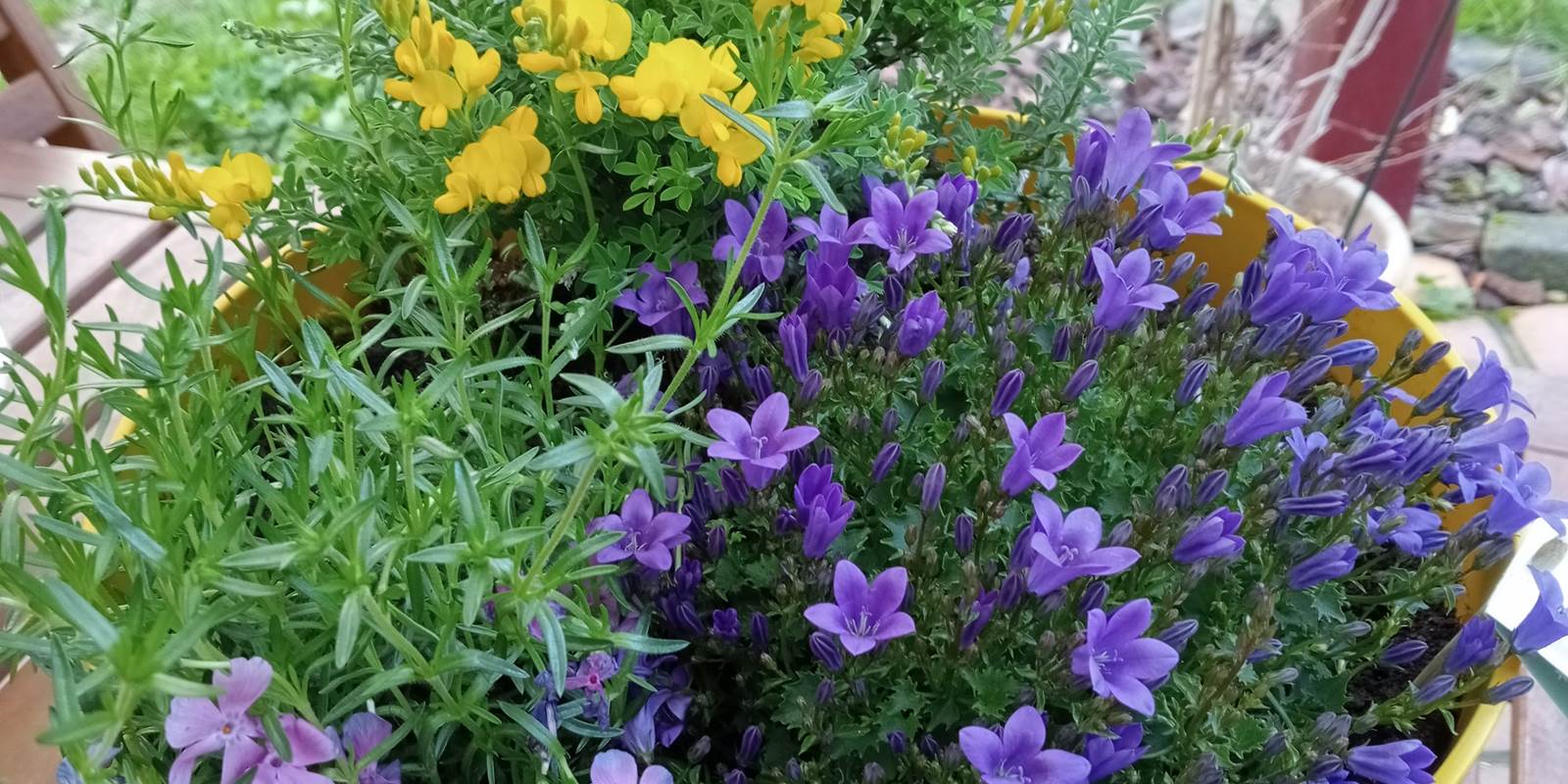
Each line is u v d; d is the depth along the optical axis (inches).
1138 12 12.5
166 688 4.9
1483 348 9.4
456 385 7.8
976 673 7.8
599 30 7.8
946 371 9.9
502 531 6.4
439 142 9.9
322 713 7.2
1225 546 7.5
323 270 11.1
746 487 8.5
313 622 7.2
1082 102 12.6
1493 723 8.1
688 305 7.2
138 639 4.9
